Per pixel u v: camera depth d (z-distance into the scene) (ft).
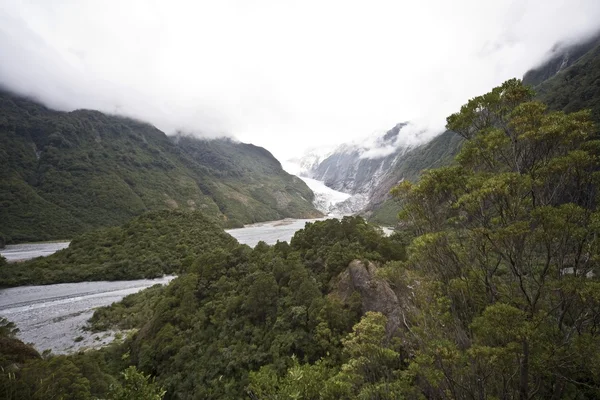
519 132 33.40
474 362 29.43
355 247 105.60
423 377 38.99
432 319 36.83
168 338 98.27
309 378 41.29
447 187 38.47
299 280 96.99
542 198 31.71
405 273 52.49
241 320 95.71
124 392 33.60
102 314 147.02
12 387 66.28
